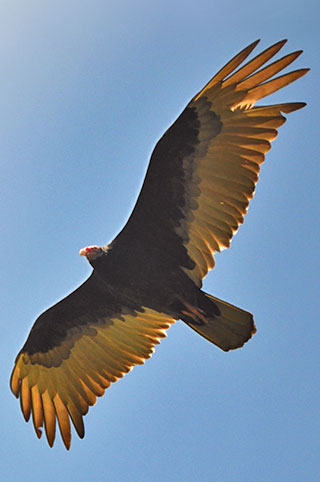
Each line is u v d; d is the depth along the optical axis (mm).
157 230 12133
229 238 11836
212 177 11812
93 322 13578
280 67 11234
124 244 12188
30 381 13812
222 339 11969
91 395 13672
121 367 13562
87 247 12289
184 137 11805
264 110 11484
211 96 11547
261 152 11586
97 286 13297
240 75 11352
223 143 11727
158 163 11938
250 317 11820
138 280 12203
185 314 12148
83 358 13719
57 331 13750
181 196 11984
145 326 13359
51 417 13711
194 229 11992
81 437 13539
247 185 11648
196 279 12023
